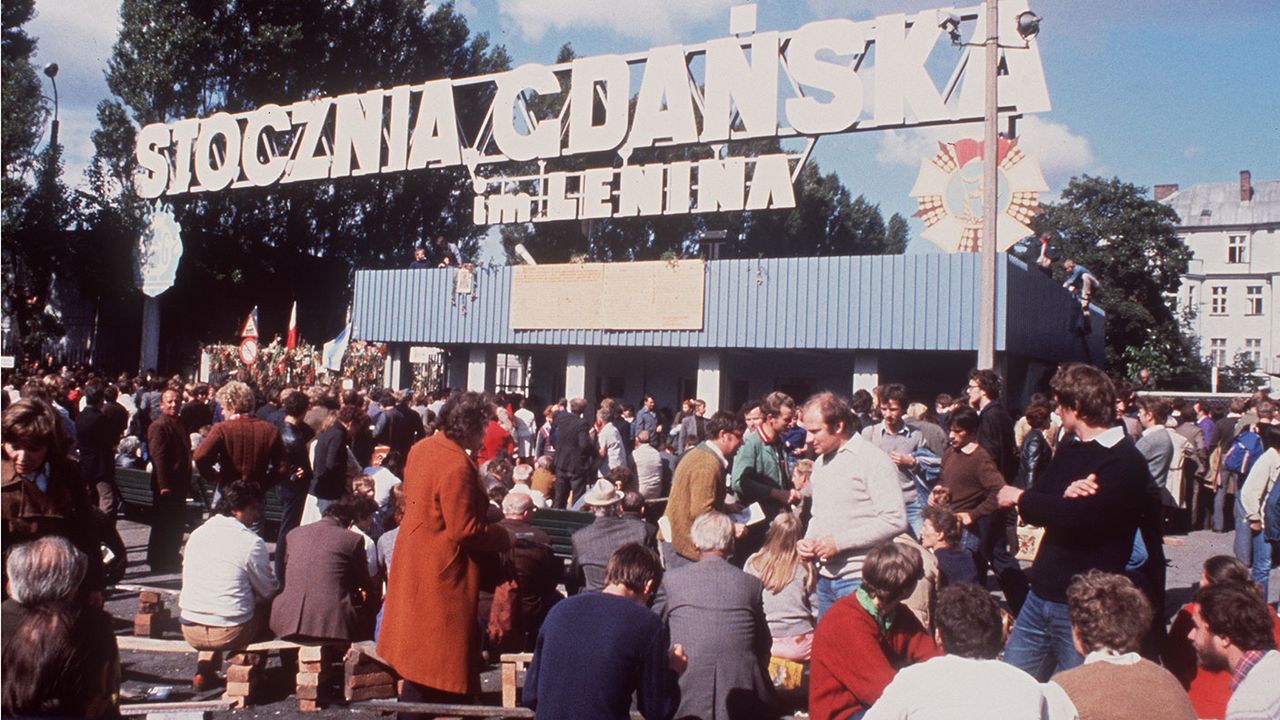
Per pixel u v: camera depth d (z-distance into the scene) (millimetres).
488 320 25719
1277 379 63594
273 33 38688
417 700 5359
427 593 5312
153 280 35969
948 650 3844
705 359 22984
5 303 35875
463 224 45594
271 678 7512
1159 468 10766
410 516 5434
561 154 27156
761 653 5602
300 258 41500
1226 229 82125
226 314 40594
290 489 9898
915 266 20172
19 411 5438
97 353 40406
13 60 38062
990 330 12703
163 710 5516
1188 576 11492
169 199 37500
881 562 4895
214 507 7227
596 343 23969
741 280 22156
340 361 28844
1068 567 5016
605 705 4484
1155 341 54500
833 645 4918
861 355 21078
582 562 7434
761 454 8516
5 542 5328
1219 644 4523
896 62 22906
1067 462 5090
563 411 15539
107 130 37875
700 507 7645
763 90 24422
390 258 44562
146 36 37812
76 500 5676
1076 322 24891
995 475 8594
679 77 25594
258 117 32812
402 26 42906
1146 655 5586
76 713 3482
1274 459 9461
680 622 5559
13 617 3541
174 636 8484
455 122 28922
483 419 5520
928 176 21500
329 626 6980
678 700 4641
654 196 25500
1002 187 21062
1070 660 5004
